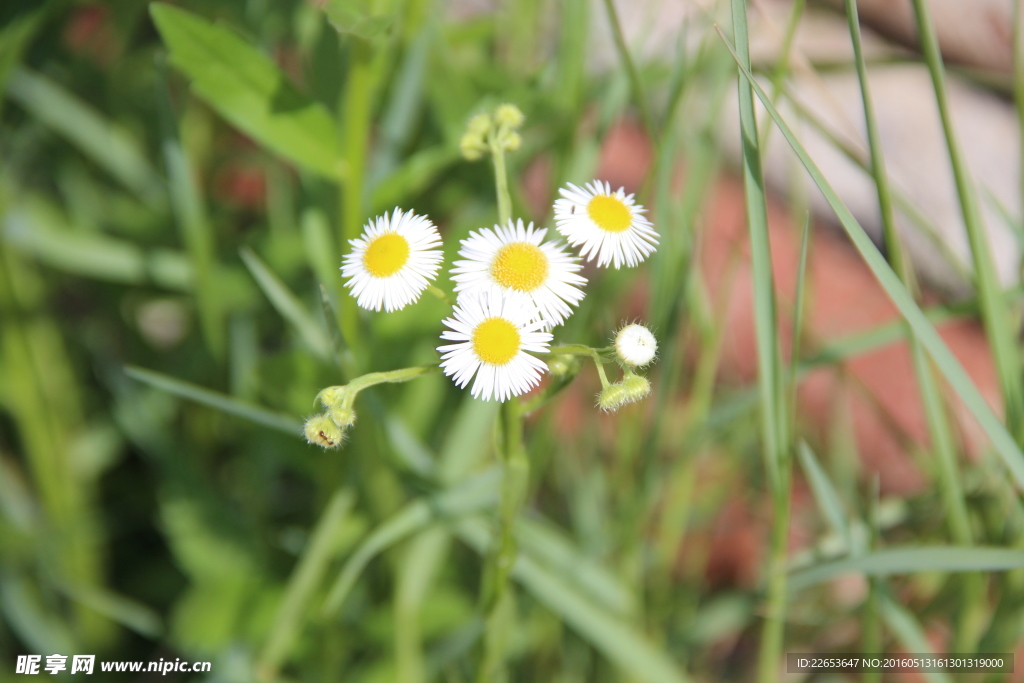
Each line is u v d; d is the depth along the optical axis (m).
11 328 0.38
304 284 0.43
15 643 0.44
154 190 0.44
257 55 0.32
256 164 0.50
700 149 0.36
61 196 0.47
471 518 0.35
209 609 0.38
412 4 0.37
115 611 0.39
